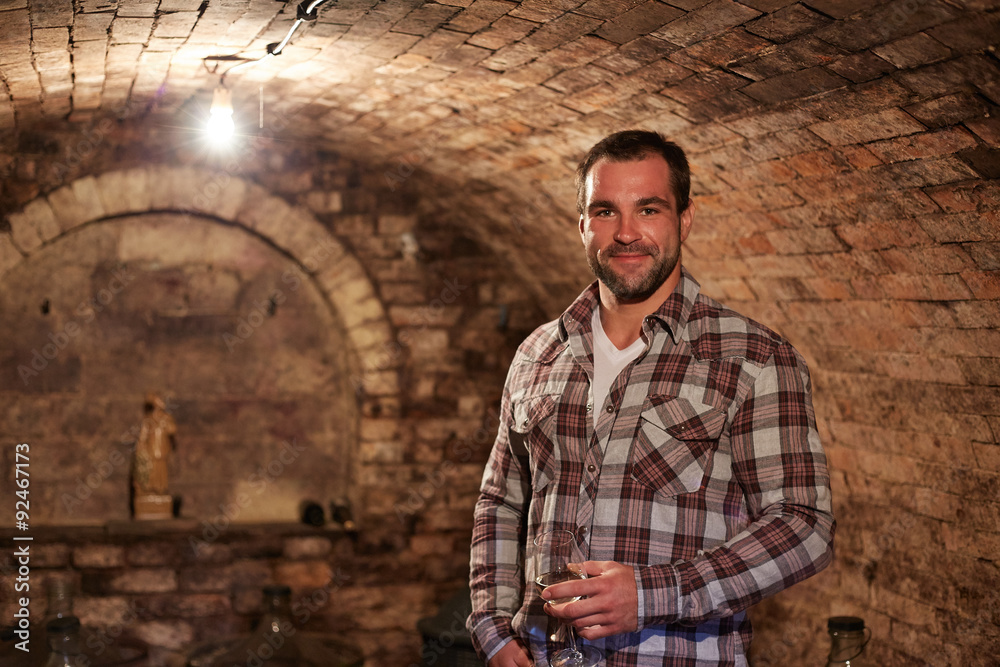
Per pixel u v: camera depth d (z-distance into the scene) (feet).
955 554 10.54
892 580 11.62
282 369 21.36
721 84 8.87
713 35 7.87
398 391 20.13
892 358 11.00
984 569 10.12
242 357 21.15
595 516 5.18
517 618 5.57
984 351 9.52
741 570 4.70
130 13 8.64
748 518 5.10
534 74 10.23
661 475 5.11
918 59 7.01
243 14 8.86
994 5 5.98
